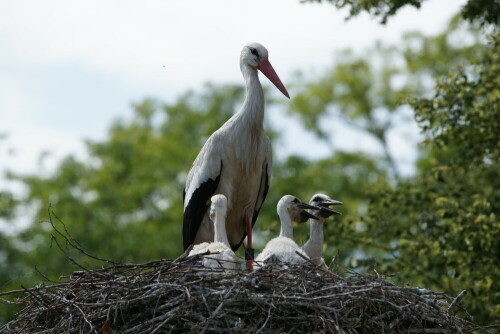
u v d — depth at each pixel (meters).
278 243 12.63
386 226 16.91
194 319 10.73
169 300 10.88
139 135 37.66
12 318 12.55
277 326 10.74
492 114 16.05
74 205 32.00
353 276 11.80
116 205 32.56
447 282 16.42
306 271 11.48
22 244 29.16
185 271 11.15
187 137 36.50
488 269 15.26
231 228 14.66
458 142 16.62
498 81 16.03
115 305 10.78
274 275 11.33
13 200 30.52
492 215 14.91
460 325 11.59
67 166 33.69
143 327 10.73
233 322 10.66
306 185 32.06
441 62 33.94
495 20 15.77
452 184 17.58
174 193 33.41
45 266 26.69
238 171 14.16
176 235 29.59
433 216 16.19
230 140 14.11
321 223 14.20
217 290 10.90
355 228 17.02
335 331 10.65
